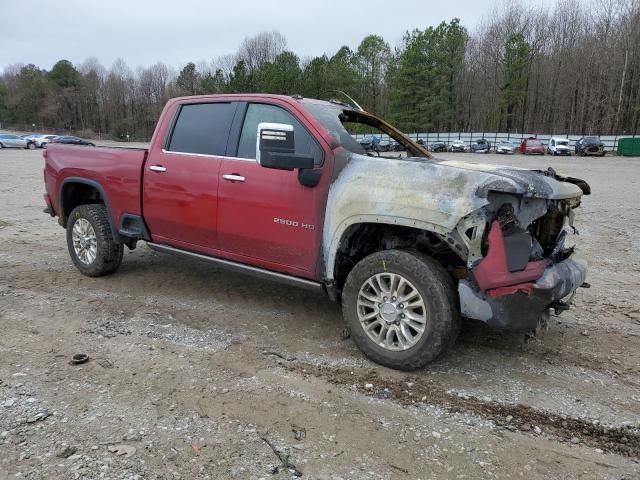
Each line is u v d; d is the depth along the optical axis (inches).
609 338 174.6
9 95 4439.0
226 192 172.7
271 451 108.6
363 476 102.0
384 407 127.3
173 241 195.3
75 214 226.8
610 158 1589.6
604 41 2466.8
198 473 100.8
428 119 2434.8
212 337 166.1
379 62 2842.0
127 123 4119.1
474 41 2770.7
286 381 138.6
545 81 2610.7
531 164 1253.1
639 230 371.2
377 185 143.3
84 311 185.6
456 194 131.6
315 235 155.6
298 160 147.5
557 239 153.9
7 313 181.0
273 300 203.8
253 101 175.2
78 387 131.3
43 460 102.3
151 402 125.6
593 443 115.8
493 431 118.8
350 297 150.3
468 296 134.3
